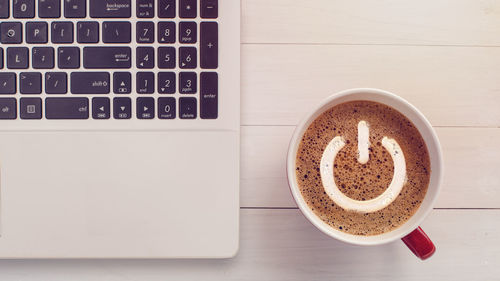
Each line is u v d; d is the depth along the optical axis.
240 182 0.36
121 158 0.32
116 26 0.32
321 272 0.36
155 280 0.36
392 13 0.37
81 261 0.36
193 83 0.32
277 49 0.37
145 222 0.33
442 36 0.37
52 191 0.33
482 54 0.37
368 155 0.31
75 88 0.32
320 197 0.31
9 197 0.33
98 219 0.33
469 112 0.36
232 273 0.36
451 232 0.37
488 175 0.37
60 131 0.32
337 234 0.29
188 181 0.33
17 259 0.36
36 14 0.32
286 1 0.36
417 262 0.36
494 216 0.37
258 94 0.37
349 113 0.31
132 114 0.32
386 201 0.31
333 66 0.37
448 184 0.37
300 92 0.37
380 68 0.37
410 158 0.31
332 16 0.36
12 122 0.32
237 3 0.32
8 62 0.32
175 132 0.32
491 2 0.37
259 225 0.36
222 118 0.32
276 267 0.36
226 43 0.32
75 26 0.32
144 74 0.32
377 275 0.36
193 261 0.36
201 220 0.33
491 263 0.36
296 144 0.29
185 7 0.32
